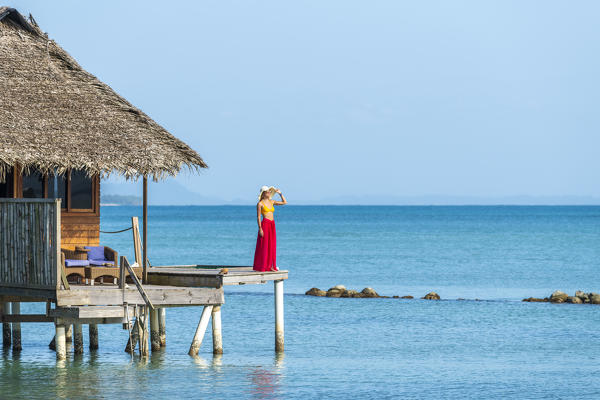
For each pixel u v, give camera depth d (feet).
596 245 422.00
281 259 331.57
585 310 176.96
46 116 105.81
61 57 119.75
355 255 352.69
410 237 509.35
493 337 140.36
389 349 126.82
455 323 156.97
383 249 392.88
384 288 227.40
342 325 153.07
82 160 100.99
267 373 104.42
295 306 181.47
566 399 94.02
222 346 122.83
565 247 406.21
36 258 95.96
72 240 119.85
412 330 147.64
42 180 119.14
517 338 139.44
